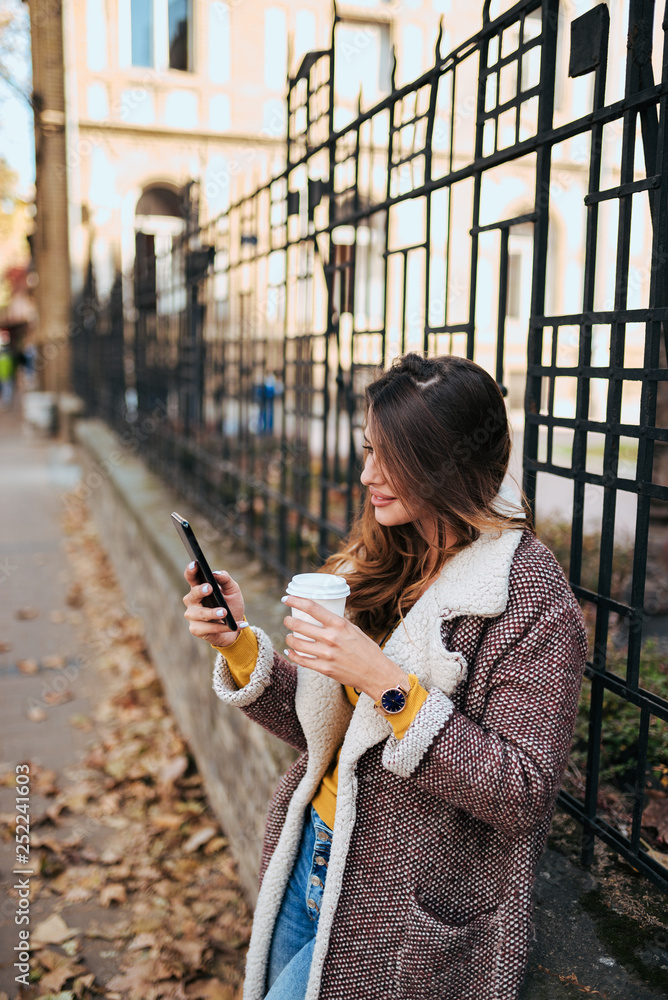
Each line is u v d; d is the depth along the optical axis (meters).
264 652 1.45
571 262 12.57
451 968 1.17
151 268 6.61
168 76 12.68
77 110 12.48
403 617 1.28
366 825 1.25
